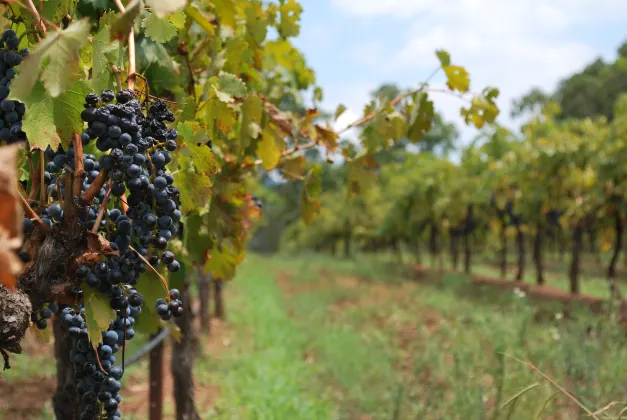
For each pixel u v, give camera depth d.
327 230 35.81
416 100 3.52
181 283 3.23
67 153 1.64
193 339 4.64
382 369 6.62
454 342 6.43
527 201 15.73
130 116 1.54
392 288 15.73
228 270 3.49
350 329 9.64
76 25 1.38
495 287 14.84
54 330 2.91
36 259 1.55
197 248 3.27
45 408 5.53
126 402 6.39
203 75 3.28
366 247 37.28
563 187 14.49
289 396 6.37
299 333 9.99
